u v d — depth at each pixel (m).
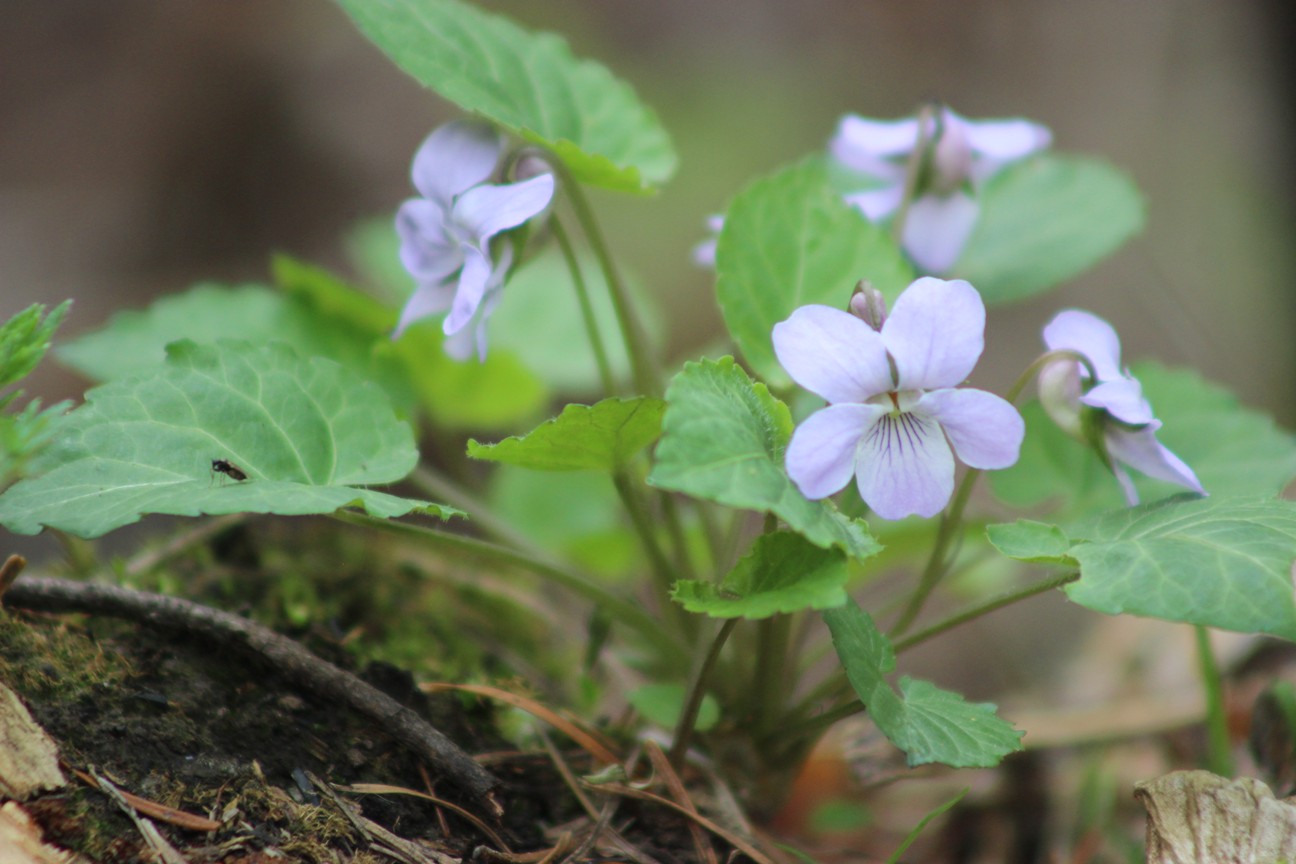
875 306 0.30
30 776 0.28
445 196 0.31
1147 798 0.30
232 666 0.30
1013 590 0.30
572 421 0.30
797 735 0.32
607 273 0.33
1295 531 0.29
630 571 0.38
